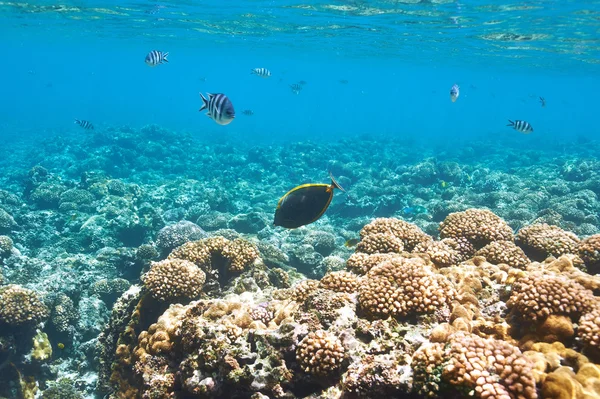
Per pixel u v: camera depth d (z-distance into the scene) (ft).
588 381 9.50
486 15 66.28
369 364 11.32
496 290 15.79
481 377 9.31
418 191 62.49
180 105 396.16
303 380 12.85
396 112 456.86
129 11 83.56
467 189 61.57
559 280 12.73
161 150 92.17
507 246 20.54
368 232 23.71
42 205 49.83
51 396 21.35
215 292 23.02
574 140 177.47
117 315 21.77
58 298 26.91
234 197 63.26
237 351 13.26
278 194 65.62
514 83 260.42
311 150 101.09
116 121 197.88
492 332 12.66
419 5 62.80
